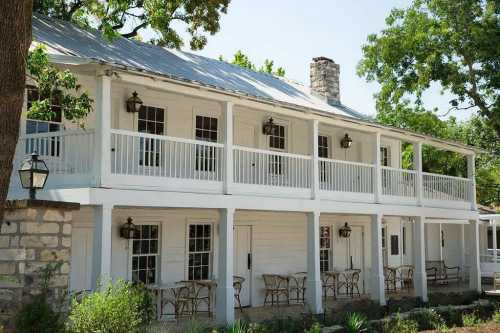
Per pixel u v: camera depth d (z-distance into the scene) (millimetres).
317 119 17656
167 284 15852
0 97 6793
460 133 35562
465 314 17828
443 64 23344
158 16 23250
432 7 23531
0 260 9258
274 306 19359
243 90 17219
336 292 22188
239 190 15297
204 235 18000
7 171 6918
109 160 12383
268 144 19969
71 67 12406
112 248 15523
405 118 27078
